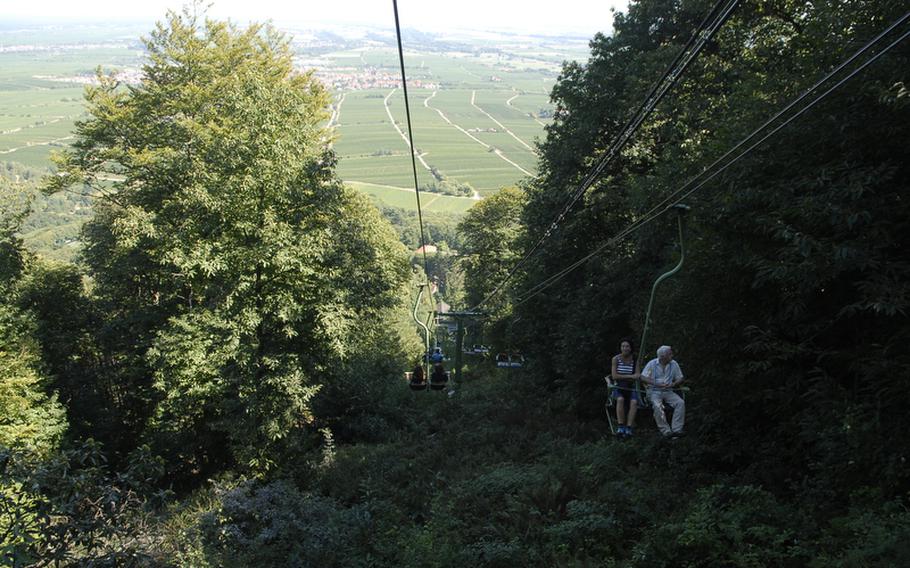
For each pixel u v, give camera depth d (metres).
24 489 5.88
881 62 10.07
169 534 12.00
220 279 21.30
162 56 28.91
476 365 49.25
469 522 11.87
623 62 25.22
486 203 52.62
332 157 22.41
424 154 175.75
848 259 9.28
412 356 46.25
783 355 10.86
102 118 28.05
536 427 20.16
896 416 9.03
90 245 32.91
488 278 52.00
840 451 9.20
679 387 11.42
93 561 6.23
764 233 11.30
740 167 11.95
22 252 31.92
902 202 9.70
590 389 21.98
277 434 19.50
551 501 11.49
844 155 10.56
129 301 31.81
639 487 11.52
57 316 31.41
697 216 13.13
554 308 28.78
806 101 10.98
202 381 22.11
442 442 19.73
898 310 9.09
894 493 8.44
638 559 8.70
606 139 25.91
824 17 11.88
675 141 20.77
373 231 29.83
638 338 19.33
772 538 8.34
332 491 17.22
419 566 10.27
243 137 20.50
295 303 20.05
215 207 19.98
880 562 6.80
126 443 30.59
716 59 19.95
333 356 22.42
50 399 24.25
